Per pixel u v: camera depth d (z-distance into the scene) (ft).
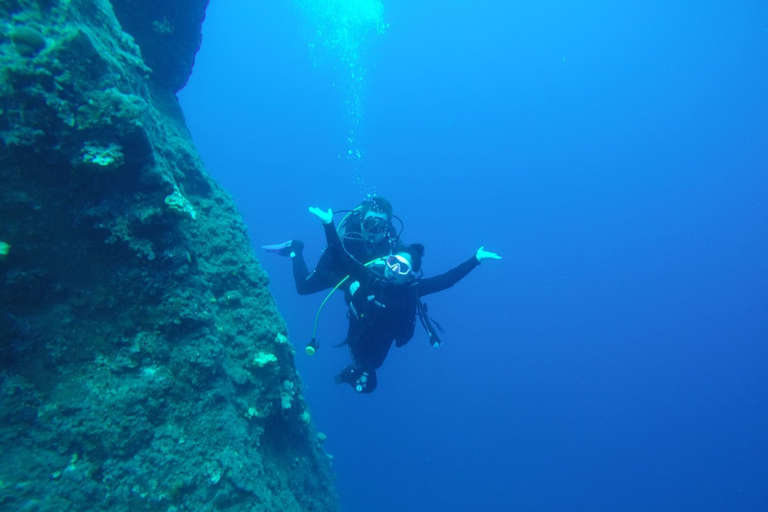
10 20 6.04
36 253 6.44
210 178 14.46
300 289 17.58
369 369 14.74
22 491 5.67
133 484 6.68
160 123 10.05
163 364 7.67
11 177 6.11
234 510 7.54
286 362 12.53
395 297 14.20
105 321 7.23
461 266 16.10
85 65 6.50
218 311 11.39
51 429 6.38
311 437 19.01
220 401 8.26
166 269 7.72
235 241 13.06
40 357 6.57
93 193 6.84
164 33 14.48
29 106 6.07
